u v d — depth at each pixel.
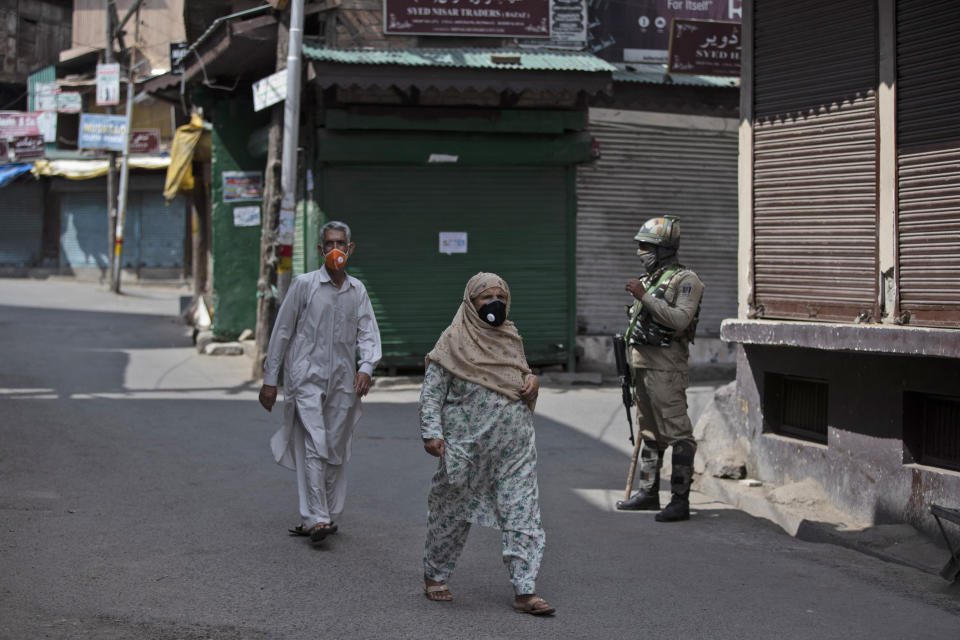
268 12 11.67
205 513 5.86
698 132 12.48
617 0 12.72
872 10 5.88
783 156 6.52
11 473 6.64
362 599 4.38
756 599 4.53
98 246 31.81
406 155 11.36
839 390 6.06
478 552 5.32
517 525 4.25
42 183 32.59
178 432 8.38
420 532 5.60
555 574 4.88
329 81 10.36
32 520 5.50
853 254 6.03
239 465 7.23
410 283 11.73
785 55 6.49
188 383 11.23
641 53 12.81
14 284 28.78
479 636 3.94
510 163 11.78
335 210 11.52
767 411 6.79
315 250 11.74
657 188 12.39
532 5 11.77
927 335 5.12
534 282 12.02
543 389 11.66
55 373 11.52
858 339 5.57
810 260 6.33
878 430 5.76
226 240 14.09
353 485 6.79
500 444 4.27
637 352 6.26
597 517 6.18
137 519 5.65
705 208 12.57
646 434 6.39
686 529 5.93
